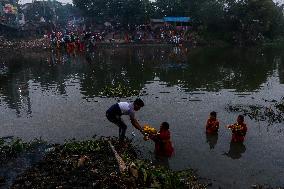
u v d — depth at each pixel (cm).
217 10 7681
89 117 1758
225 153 1280
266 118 1711
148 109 1895
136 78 3020
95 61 4344
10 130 1582
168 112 1831
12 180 1027
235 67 3788
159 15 8656
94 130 1548
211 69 3600
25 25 7819
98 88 2567
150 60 4394
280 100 2127
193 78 3012
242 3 7569
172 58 4647
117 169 1067
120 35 7706
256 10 7444
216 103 2041
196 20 7900
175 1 8588
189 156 1253
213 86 2627
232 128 1384
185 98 2183
